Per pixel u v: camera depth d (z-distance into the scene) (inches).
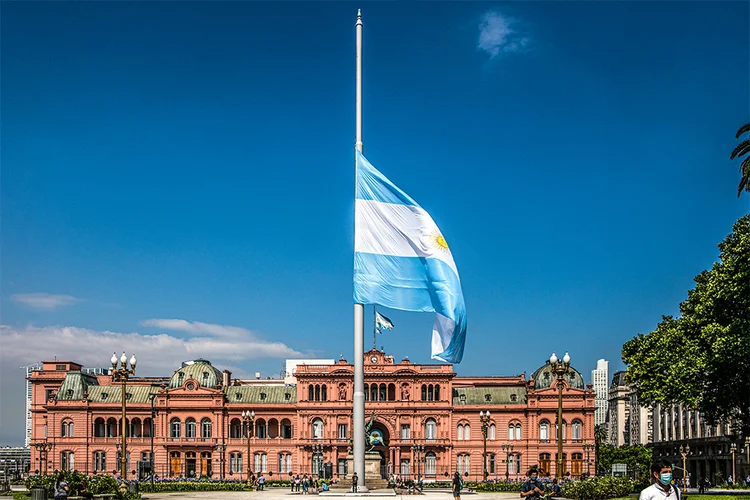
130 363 3038.9
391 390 6441.9
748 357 3004.4
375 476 4303.6
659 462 834.2
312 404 6392.7
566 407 6343.5
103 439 6481.3
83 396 6589.6
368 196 2418.8
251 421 6097.4
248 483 5167.3
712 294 3139.8
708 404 3368.6
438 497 3164.4
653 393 3718.0
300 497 3284.9
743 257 2942.9
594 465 6254.9
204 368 6683.1
